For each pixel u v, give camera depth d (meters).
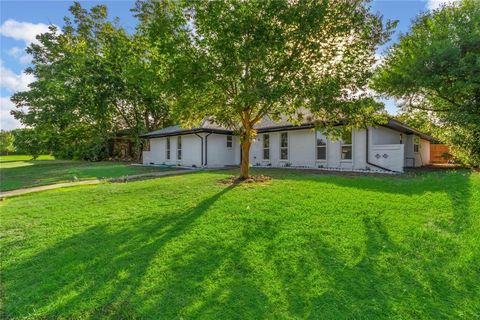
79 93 25.19
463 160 13.84
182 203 6.87
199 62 7.29
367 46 7.41
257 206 6.26
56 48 28.56
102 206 7.07
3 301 3.39
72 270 3.98
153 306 3.16
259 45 6.87
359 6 7.29
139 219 5.89
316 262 3.93
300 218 5.44
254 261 4.00
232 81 7.74
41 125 26.98
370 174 11.45
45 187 11.55
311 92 7.22
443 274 3.59
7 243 4.97
